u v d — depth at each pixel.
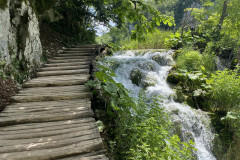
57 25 7.27
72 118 2.26
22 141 1.72
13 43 3.36
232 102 3.40
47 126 2.04
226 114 3.38
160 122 2.40
